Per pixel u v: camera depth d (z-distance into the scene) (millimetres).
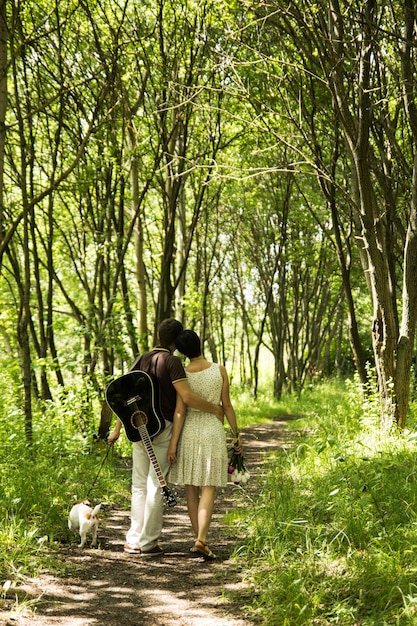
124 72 11375
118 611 4168
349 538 5004
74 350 11289
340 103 8547
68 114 11836
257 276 26578
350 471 6301
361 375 11984
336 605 3949
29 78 11711
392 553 4492
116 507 7234
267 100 12062
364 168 8805
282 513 5859
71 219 14727
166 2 11922
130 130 12133
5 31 7816
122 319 11664
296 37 8609
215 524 6590
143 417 5480
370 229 9078
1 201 8094
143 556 5406
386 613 3814
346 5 8055
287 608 3932
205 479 5348
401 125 11148
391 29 9648
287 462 8789
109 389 5508
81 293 22312
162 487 5363
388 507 5562
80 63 11453
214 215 22406
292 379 27641
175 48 11719
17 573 4582
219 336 28672
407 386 9289
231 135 15133
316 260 20672
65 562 5129
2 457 7734
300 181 19844
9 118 12961
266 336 37812
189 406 5402
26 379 9414
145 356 5672
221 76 12352
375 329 9344
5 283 17203
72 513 5699
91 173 10133
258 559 5027
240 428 16422
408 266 9227
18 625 3805
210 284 25094
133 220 12109
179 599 4391
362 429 10234
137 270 14688
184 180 14500
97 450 9656
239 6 8891
